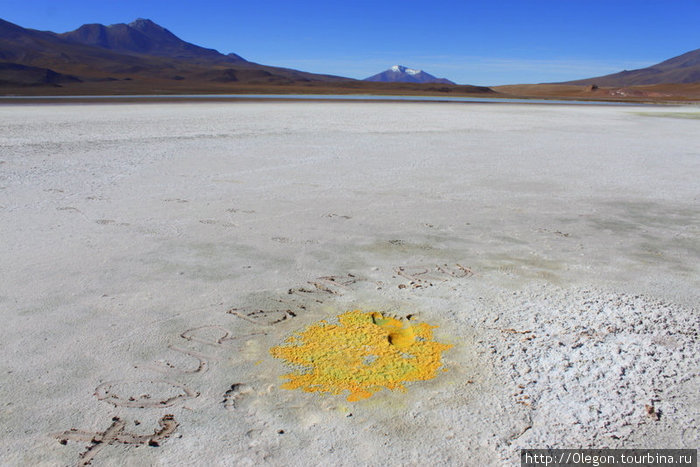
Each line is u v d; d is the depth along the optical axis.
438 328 3.58
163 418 2.59
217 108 32.50
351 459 2.33
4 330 3.45
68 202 7.07
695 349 3.26
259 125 19.45
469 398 2.78
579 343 3.34
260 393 2.81
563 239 5.80
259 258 4.98
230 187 8.24
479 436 2.49
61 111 27.23
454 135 17.20
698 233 6.12
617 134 19.27
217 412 2.64
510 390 2.85
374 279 4.49
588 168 10.91
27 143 12.93
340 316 3.76
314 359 3.16
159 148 12.49
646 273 4.70
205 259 4.93
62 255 4.94
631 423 2.58
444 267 4.82
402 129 18.95
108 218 6.31
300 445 2.41
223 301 3.98
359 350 3.27
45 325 3.53
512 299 4.07
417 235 5.86
